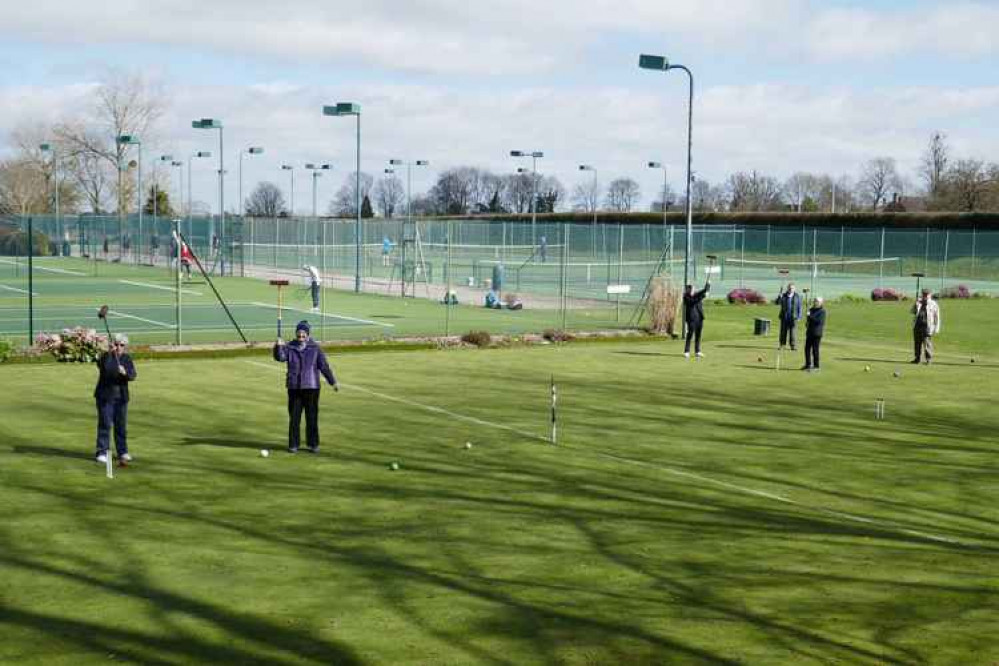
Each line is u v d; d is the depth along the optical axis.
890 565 10.86
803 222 91.25
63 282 54.94
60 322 34.81
